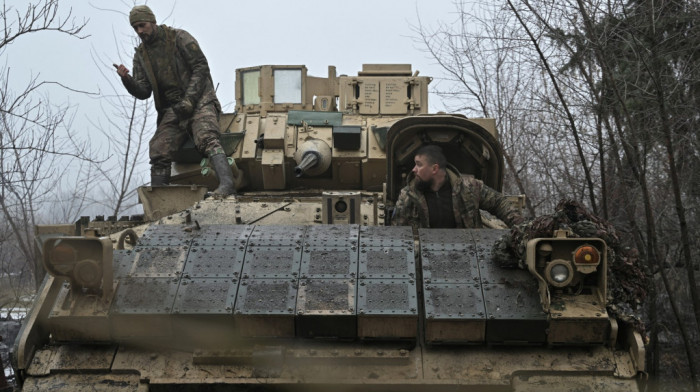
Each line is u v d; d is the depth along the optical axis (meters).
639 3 10.50
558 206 5.74
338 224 6.39
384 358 5.52
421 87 11.02
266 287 5.59
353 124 9.98
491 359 5.54
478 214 7.02
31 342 5.57
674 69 10.73
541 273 5.43
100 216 8.52
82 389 5.46
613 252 5.69
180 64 9.20
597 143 11.11
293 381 5.42
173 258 5.82
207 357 5.54
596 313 5.36
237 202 7.59
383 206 7.63
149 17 9.01
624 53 10.59
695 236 11.65
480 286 5.60
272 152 9.27
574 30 10.25
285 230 6.12
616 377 5.42
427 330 5.48
